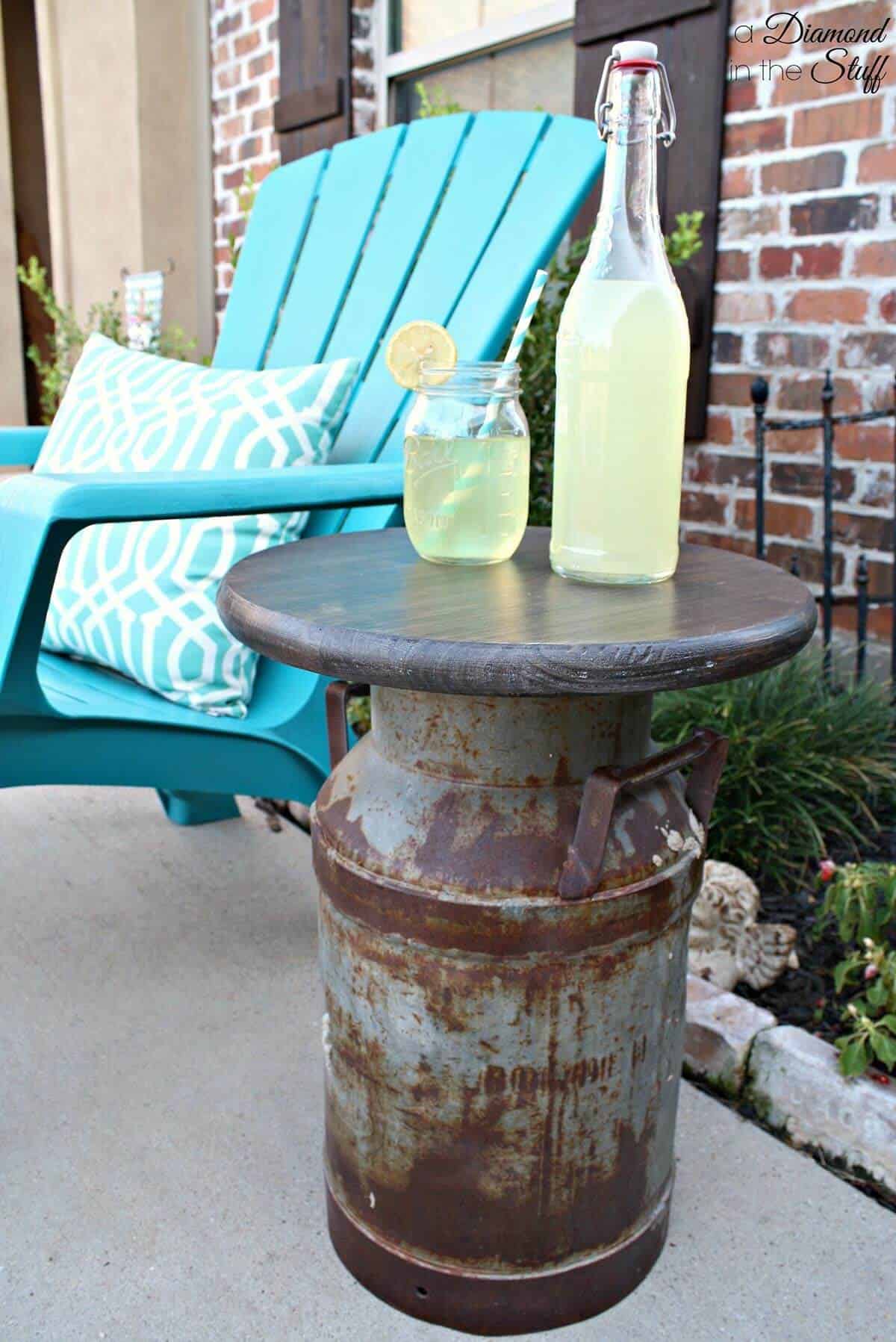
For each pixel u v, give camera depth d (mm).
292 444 1375
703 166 2158
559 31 2670
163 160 3736
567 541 873
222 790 1245
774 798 1633
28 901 1589
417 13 3074
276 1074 1225
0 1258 973
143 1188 1058
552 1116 859
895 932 1438
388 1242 923
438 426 900
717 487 2279
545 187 1389
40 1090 1189
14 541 1021
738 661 715
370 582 872
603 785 783
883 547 2014
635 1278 951
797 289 2076
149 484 1036
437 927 807
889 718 1772
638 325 815
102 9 3719
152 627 1337
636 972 852
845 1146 1114
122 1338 898
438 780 841
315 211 1767
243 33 3494
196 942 1487
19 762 1128
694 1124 1165
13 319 4516
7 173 4391
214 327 3906
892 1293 957
